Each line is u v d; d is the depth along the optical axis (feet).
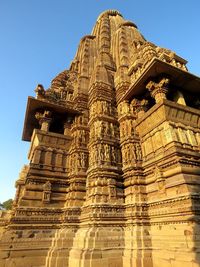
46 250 36.99
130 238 34.35
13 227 37.96
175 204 31.63
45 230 39.91
